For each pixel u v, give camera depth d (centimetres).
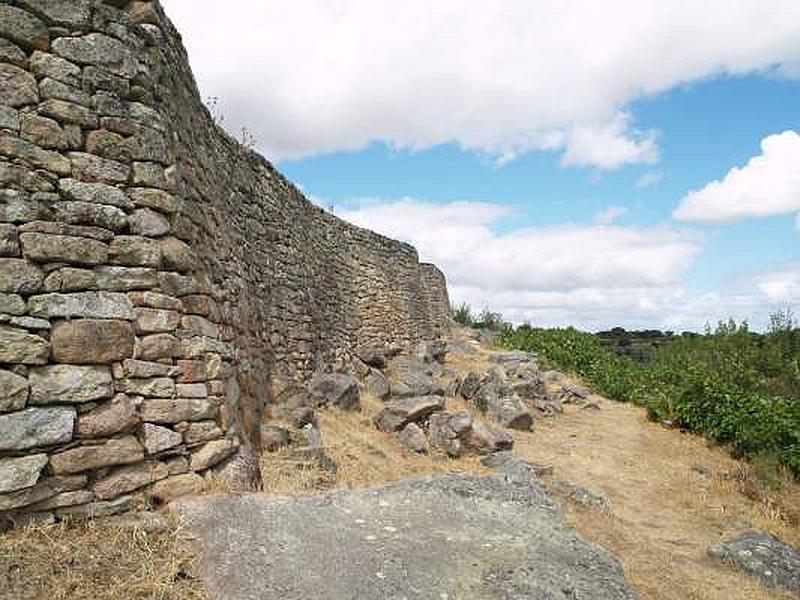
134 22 470
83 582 317
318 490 543
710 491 986
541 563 415
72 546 344
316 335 1207
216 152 760
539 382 1653
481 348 2417
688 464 1145
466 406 1352
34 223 387
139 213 440
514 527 472
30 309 376
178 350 445
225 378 504
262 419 770
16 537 340
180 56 567
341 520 441
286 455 662
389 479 756
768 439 1199
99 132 428
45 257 388
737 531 819
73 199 407
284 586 351
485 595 368
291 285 1090
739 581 656
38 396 367
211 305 515
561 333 2766
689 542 766
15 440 352
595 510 816
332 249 1427
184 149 532
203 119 647
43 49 410
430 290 2319
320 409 996
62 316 388
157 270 442
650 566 653
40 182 395
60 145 408
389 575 376
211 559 364
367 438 933
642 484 997
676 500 930
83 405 385
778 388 2000
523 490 559
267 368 912
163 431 422
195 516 397
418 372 1562
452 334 2566
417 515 471
